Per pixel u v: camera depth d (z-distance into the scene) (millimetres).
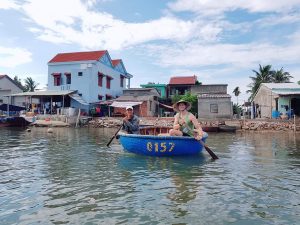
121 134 9133
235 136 18422
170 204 4031
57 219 3516
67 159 7801
